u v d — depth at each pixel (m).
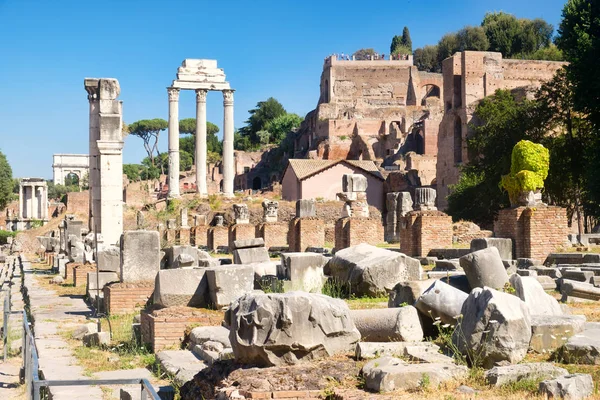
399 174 93.69
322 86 173.62
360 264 19.14
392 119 147.00
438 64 176.62
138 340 16.28
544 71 105.69
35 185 113.88
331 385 9.41
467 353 10.14
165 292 15.97
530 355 10.48
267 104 187.50
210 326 15.00
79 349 15.91
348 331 10.55
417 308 11.95
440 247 31.05
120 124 32.62
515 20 162.88
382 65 166.25
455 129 97.69
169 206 93.31
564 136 61.81
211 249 55.62
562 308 13.59
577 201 58.41
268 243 46.91
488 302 10.16
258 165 161.38
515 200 28.30
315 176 92.62
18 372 15.74
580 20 54.28
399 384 9.12
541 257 27.08
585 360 10.02
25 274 39.97
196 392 10.23
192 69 103.00
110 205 32.31
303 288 19.50
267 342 9.95
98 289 21.77
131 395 10.73
